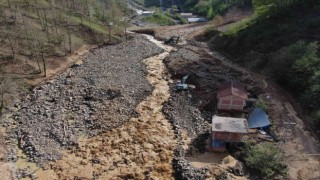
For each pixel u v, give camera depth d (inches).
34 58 2755.9
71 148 1889.8
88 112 2201.0
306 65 2383.1
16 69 2561.5
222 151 1876.2
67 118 2132.1
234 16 4621.1
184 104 2341.3
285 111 2187.5
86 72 2758.4
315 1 3432.6
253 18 3860.7
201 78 2704.2
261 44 3147.1
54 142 1915.6
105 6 4613.7
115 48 3412.9
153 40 3969.0
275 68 2647.6
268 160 1740.9
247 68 2972.4
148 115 2225.6
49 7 3644.2
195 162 1797.5
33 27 3117.6
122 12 4968.0
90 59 3056.1
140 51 3371.1
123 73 2785.4
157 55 3351.4
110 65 2935.5
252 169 1739.7
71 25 3501.5
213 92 2471.7
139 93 2468.0
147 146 1929.1
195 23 4894.2
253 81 2623.0
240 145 1887.3
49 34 3154.5
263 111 2148.1
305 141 1908.2
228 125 1870.1
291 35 3021.7
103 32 3651.6
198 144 1943.9
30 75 2573.8
